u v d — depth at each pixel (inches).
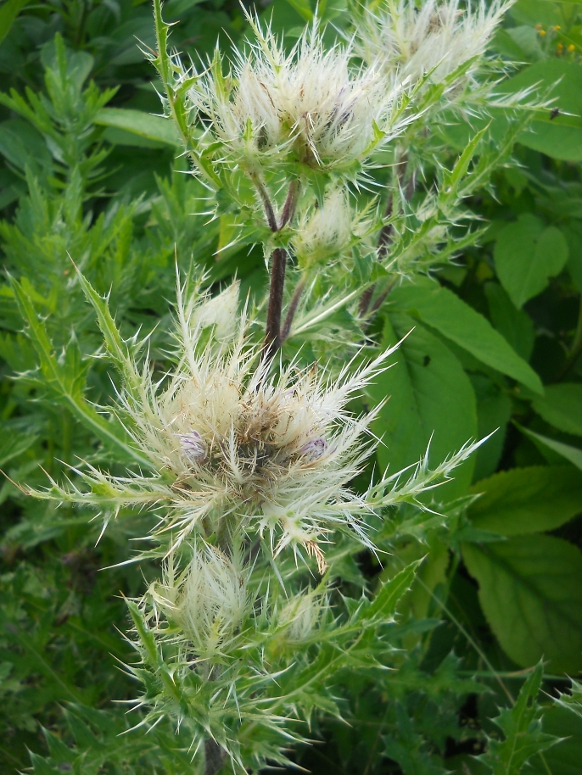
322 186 11.4
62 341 18.1
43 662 16.6
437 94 12.6
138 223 23.5
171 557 10.5
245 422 10.5
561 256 20.6
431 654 20.2
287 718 12.0
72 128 20.6
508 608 19.8
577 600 19.7
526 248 20.7
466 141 17.8
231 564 10.7
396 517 14.8
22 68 26.4
